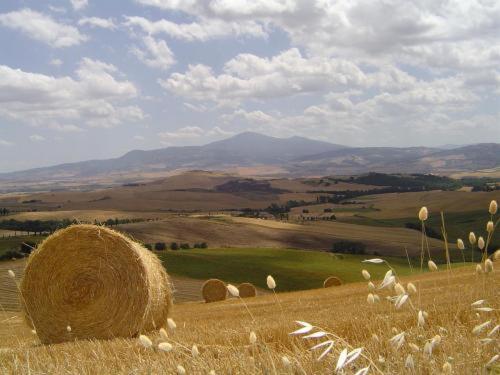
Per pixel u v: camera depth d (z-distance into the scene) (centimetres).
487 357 306
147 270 1320
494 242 5597
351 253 7906
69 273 1322
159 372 423
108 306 1305
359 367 326
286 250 7850
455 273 2147
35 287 1323
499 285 830
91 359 683
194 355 360
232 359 416
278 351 629
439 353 363
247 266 6800
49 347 970
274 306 1892
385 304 1022
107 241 1318
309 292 2800
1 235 7669
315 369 363
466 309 622
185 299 4797
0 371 535
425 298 1069
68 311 1309
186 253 7362
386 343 398
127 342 823
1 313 2012
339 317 948
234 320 1370
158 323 1380
